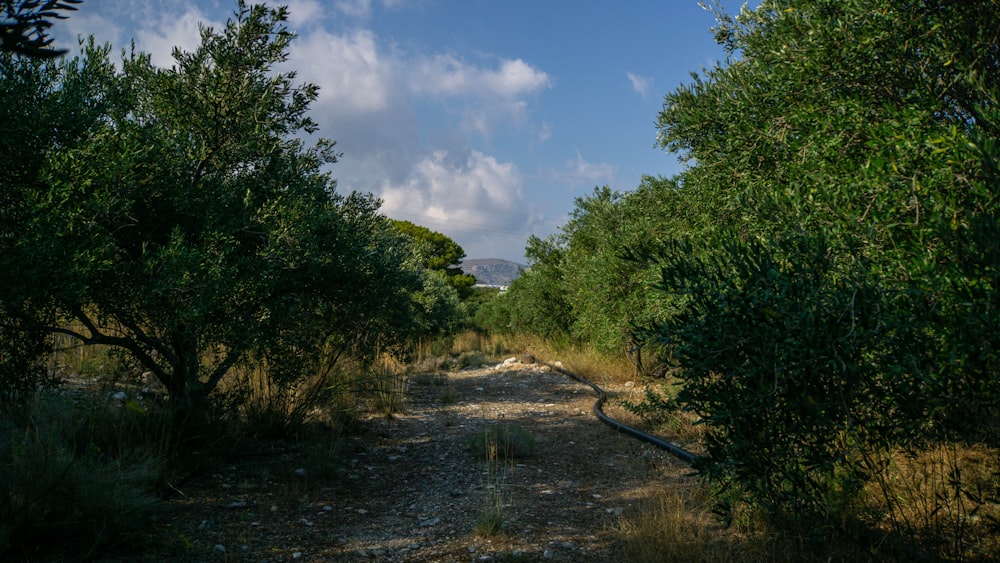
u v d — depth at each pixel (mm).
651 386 10781
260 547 4008
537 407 9969
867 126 3920
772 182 4793
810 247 3223
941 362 2648
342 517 4688
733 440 3203
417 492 5430
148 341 5387
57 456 4070
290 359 6473
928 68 4066
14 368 4578
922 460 4535
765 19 5504
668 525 3916
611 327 11672
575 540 4098
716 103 5801
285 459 6066
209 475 5383
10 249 4031
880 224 3373
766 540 3660
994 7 3744
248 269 5379
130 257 5141
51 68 4680
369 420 8523
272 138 5953
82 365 7562
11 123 3789
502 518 4504
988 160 2881
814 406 2943
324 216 5961
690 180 6688
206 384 5977
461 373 15148
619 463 6270
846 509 3650
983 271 2496
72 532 3822
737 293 3051
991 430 3150
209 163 5789
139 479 4457
